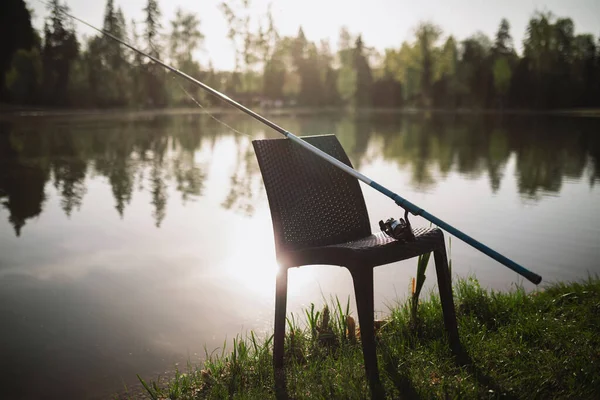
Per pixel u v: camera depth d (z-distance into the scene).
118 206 6.98
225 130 23.12
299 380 2.43
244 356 2.76
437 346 2.61
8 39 36.00
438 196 7.35
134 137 18.41
